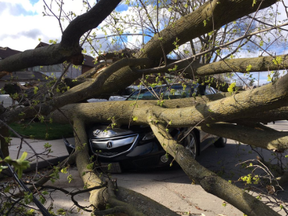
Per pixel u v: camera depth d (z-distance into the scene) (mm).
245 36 2811
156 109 3703
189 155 2748
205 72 4242
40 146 6277
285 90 2025
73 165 5141
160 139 3174
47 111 2711
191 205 3230
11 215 2156
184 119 3113
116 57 4504
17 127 8453
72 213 2955
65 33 2188
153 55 4305
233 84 2414
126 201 2641
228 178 4312
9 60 2559
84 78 5859
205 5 3625
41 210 1717
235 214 2980
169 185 3957
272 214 2076
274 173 3986
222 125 3500
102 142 4414
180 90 5141
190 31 3873
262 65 3547
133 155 4270
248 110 2395
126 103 4410
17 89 3973
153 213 2461
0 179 3061
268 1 3053
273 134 2994
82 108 4832
